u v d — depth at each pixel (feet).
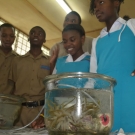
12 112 2.44
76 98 1.57
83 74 1.63
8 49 5.43
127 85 2.78
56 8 9.22
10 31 5.25
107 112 1.63
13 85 5.14
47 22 10.30
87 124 1.52
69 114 1.55
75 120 1.53
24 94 4.81
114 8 3.21
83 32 3.77
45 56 5.29
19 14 9.56
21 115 4.49
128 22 3.03
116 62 2.92
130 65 2.85
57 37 11.68
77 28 3.66
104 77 1.68
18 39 10.48
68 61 3.81
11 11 9.36
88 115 1.54
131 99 2.72
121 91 2.79
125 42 2.96
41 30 5.18
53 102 1.67
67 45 3.64
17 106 2.52
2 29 5.27
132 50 2.92
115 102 2.79
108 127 1.61
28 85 4.89
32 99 4.78
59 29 10.93
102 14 3.16
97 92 1.62
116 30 3.13
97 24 10.34
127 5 8.65
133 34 2.98
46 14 9.68
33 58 5.14
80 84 1.63
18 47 10.43
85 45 4.95
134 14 9.21
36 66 5.05
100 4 3.14
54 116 1.61
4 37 5.24
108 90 1.70
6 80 5.09
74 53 3.68
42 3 8.88
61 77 1.66
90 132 1.52
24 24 10.32
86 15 9.64
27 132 2.01
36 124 2.83
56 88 1.67
